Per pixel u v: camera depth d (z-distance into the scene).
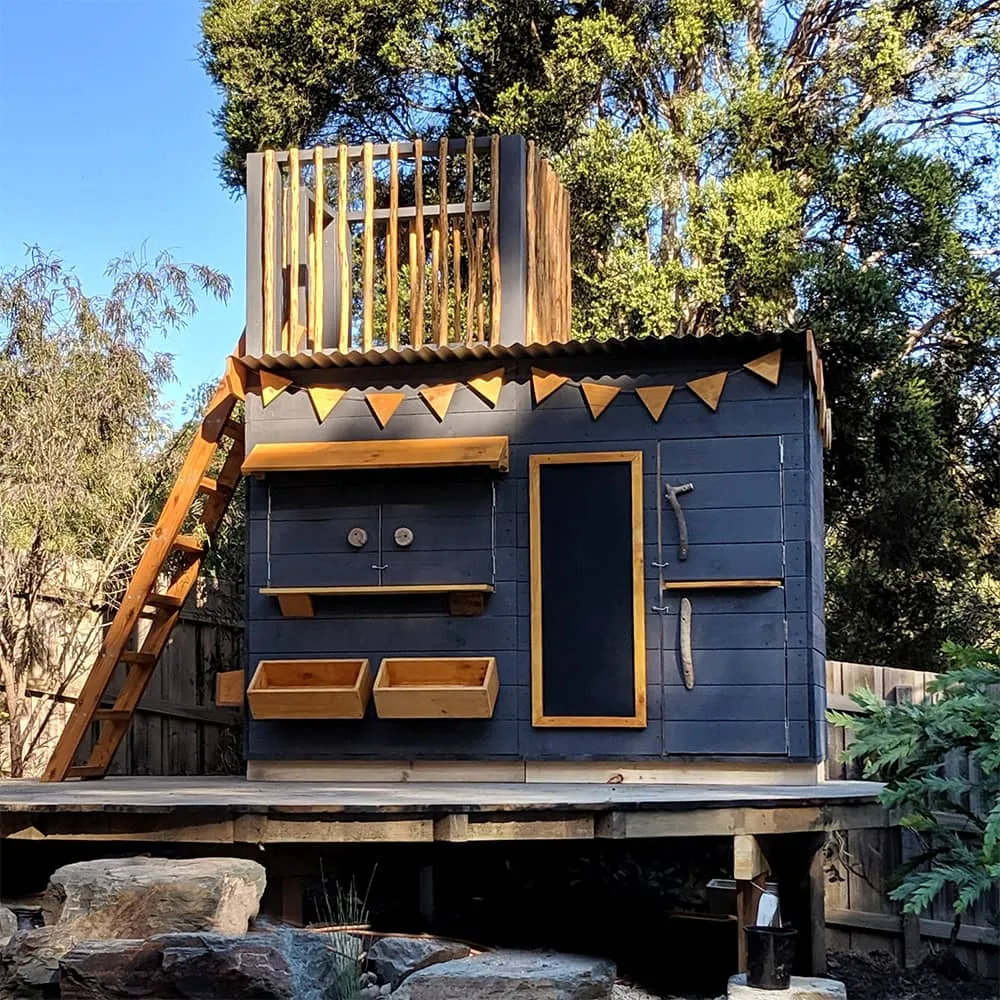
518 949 6.18
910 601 14.19
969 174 15.12
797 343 6.93
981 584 15.48
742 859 5.53
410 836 5.38
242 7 15.84
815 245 14.79
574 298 14.65
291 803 5.36
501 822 5.40
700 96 14.52
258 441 7.64
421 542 7.34
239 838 5.47
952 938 7.14
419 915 6.42
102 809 5.48
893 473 13.26
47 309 8.94
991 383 14.53
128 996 4.58
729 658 6.93
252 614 7.55
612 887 7.52
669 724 6.96
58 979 4.86
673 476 7.10
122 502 9.34
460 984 4.92
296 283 7.82
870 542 14.07
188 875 5.00
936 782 5.68
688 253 14.87
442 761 7.24
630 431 7.18
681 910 7.39
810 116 14.88
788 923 6.00
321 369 7.59
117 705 8.12
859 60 14.55
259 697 7.26
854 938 8.00
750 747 6.85
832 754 8.68
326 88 15.87
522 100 14.57
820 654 7.55
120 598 9.52
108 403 9.01
